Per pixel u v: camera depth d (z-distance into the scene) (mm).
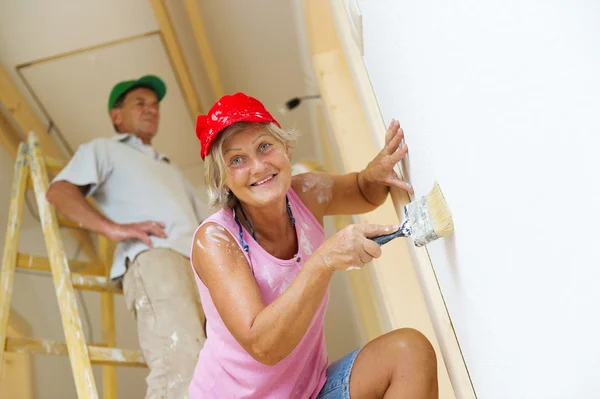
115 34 3475
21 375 3504
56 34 3400
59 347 2371
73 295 2383
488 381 1136
